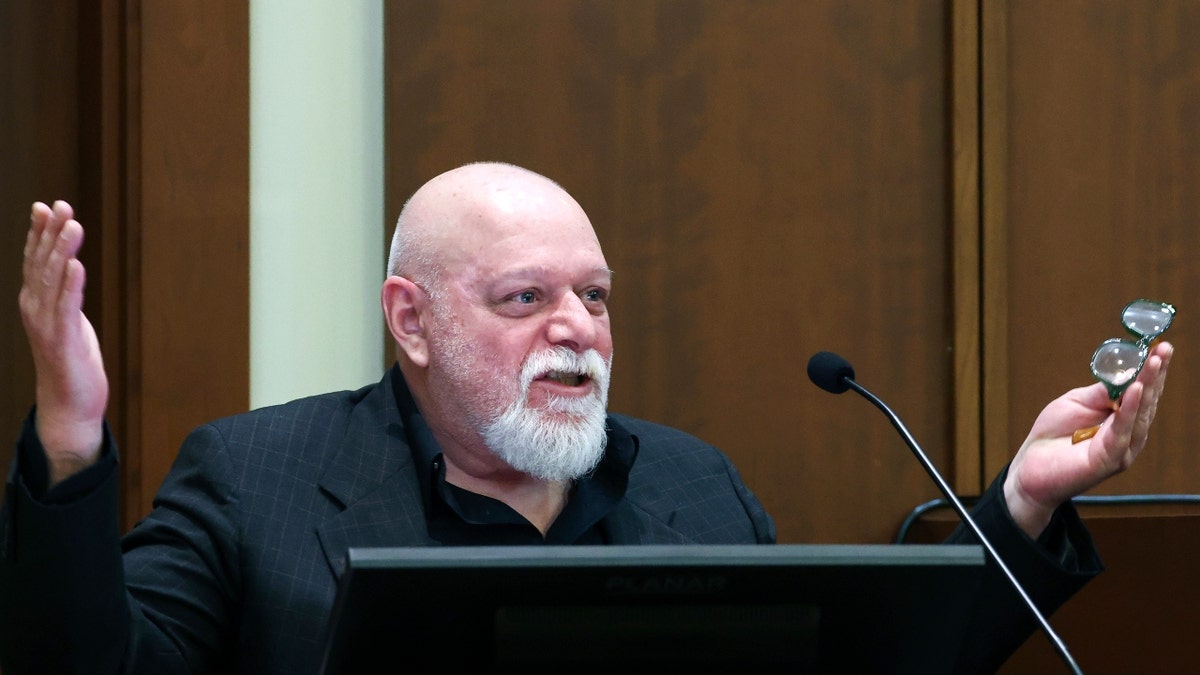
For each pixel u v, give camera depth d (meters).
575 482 5.74
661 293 8.15
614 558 3.32
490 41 8.00
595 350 5.40
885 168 8.40
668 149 8.17
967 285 8.38
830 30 8.35
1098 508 8.45
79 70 7.63
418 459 5.49
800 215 8.30
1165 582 8.48
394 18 7.88
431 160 7.91
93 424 4.12
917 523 8.27
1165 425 8.61
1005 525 5.12
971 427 8.36
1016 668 8.47
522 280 5.30
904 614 3.52
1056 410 5.15
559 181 8.06
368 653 3.32
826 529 8.28
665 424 8.13
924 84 8.45
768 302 8.26
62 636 4.16
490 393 5.33
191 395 7.53
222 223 7.59
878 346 8.37
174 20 7.50
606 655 3.38
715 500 5.98
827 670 3.53
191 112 7.53
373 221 7.96
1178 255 8.64
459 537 5.42
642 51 8.17
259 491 5.28
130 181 7.43
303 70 7.86
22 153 7.56
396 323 5.62
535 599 3.33
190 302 7.54
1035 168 8.52
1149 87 8.63
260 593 5.08
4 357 7.52
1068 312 8.54
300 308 7.85
